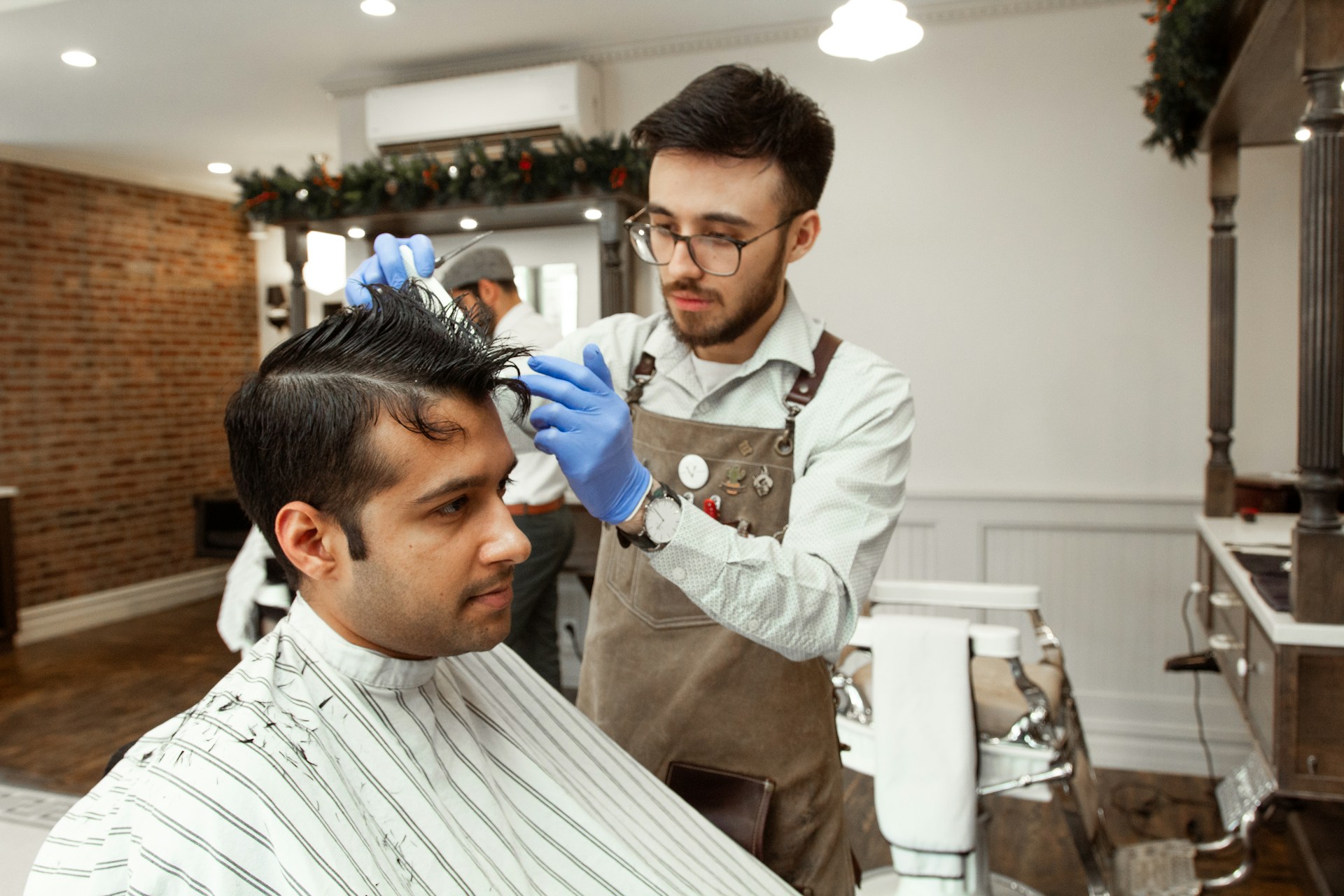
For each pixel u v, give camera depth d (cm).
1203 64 210
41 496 496
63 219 505
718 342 109
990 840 268
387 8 311
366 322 68
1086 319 320
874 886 221
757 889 96
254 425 68
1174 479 315
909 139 331
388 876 64
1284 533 247
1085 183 317
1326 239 155
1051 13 315
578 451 81
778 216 103
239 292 613
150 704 387
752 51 345
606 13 323
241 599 282
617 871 79
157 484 561
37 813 257
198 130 453
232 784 60
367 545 67
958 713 188
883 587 216
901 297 336
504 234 382
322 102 414
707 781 113
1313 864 224
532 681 95
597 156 315
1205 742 298
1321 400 158
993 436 330
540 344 290
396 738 72
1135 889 221
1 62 355
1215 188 267
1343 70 152
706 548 90
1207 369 309
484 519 69
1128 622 320
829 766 117
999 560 331
